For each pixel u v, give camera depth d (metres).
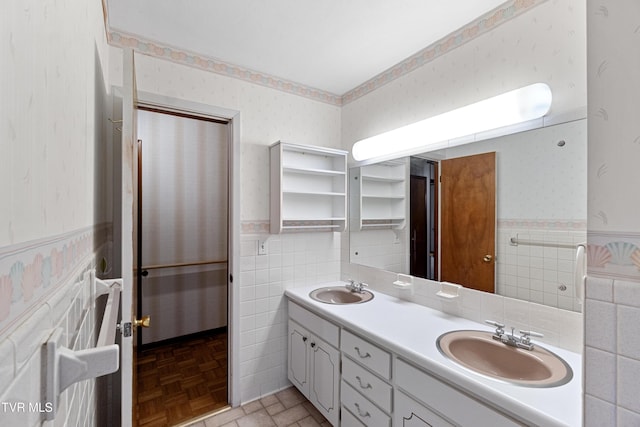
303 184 2.34
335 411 1.71
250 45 1.83
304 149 2.21
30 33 0.44
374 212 2.23
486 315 1.53
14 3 0.38
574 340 1.23
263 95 2.17
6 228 0.34
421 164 1.87
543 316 1.33
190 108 1.89
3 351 0.32
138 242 2.73
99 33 1.27
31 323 0.40
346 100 2.52
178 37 1.74
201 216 3.11
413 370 1.25
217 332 3.21
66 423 0.63
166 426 1.85
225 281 3.26
